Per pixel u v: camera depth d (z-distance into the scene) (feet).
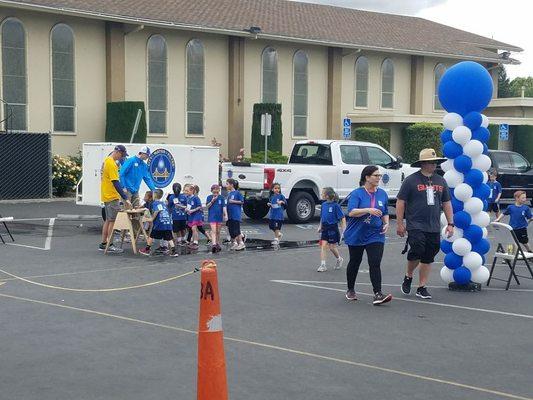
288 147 120.98
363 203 32.91
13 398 20.25
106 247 48.93
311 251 51.39
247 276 41.01
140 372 22.65
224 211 50.29
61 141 98.02
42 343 26.04
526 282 40.04
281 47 118.83
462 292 36.70
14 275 40.27
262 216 70.49
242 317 30.48
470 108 37.11
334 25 128.88
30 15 94.17
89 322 29.35
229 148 113.80
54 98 97.09
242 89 113.80
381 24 139.33
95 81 100.42
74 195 92.02
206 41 110.52
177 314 31.04
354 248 33.45
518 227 47.09
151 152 61.16
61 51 97.25
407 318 30.50
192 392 20.74
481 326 29.19
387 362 23.94
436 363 23.88
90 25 99.50
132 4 104.01
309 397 20.36
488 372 22.93
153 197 49.08
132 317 30.35
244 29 110.22
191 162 64.08
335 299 34.55
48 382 21.66
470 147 36.60
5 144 85.20
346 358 24.38
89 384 21.45
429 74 138.21
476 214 36.78
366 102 130.21
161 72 106.63
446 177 37.09
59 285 37.47
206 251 50.85
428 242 34.09
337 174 71.15
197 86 110.32
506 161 90.74
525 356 24.81
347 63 127.34
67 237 56.70
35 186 87.20
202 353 15.60
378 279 33.04
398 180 74.49
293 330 28.25
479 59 140.67
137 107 97.30
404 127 127.34
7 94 93.20
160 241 48.57
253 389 21.02
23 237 56.34
